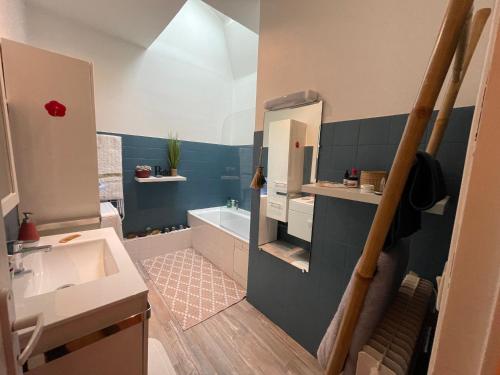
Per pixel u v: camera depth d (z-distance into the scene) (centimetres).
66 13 199
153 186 286
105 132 243
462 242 26
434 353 30
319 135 135
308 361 147
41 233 136
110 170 239
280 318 172
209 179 336
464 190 29
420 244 101
